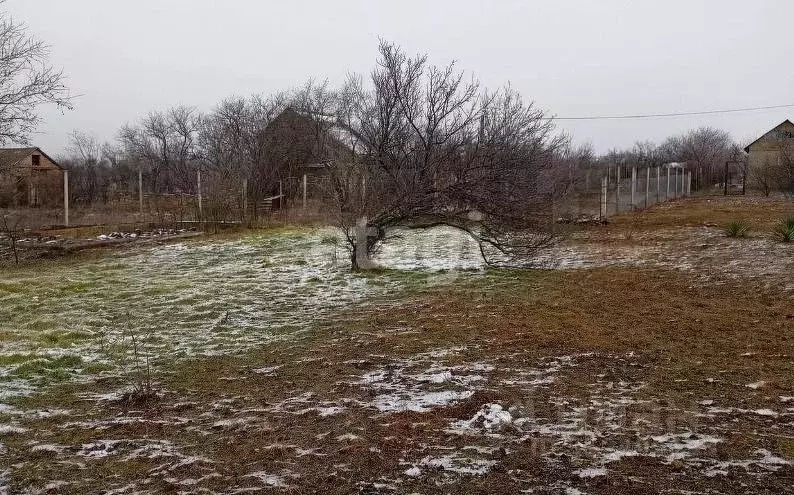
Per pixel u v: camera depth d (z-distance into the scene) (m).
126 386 5.20
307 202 23.69
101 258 13.48
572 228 16.52
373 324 7.26
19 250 14.42
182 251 14.60
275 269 11.67
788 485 3.31
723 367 5.41
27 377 5.42
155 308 8.29
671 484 3.34
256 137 29.31
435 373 5.38
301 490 3.35
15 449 3.94
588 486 3.34
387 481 3.44
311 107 30.61
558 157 15.89
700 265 11.17
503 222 10.72
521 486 3.35
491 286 9.59
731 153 60.97
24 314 7.97
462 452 3.79
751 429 4.07
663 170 36.75
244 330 7.09
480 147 10.51
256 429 4.21
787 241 13.81
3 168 20.47
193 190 29.67
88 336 6.89
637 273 10.62
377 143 10.94
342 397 4.82
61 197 25.81
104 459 3.79
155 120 52.06
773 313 7.37
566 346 6.17
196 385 5.19
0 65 14.90
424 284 9.84
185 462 3.71
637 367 5.46
